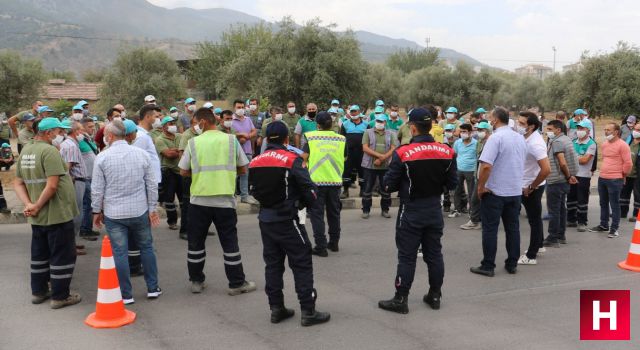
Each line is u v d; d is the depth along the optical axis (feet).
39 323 16.31
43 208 17.17
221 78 112.16
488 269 21.52
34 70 116.47
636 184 32.60
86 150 26.09
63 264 17.53
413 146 17.04
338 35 99.30
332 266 22.65
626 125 39.45
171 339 15.20
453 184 17.40
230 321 16.57
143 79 134.62
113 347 14.64
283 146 16.62
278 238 16.08
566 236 28.81
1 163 45.42
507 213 21.61
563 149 25.62
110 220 17.56
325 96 94.68
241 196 33.88
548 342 15.08
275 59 98.17
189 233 18.92
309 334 15.58
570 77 112.57
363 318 16.85
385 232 28.96
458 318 16.89
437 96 150.10
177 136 28.17
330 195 24.54
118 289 16.46
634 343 15.05
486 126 30.99
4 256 23.43
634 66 83.92
